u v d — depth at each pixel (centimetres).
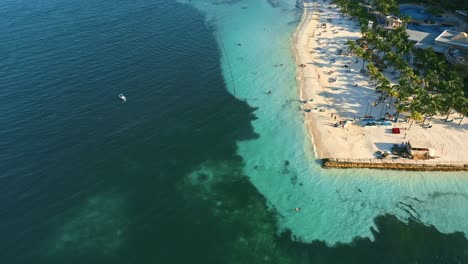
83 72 11931
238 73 12238
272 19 16712
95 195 7850
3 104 10262
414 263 6506
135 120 9981
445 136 8975
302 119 9912
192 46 14025
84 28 15075
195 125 9900
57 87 11112
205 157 8881
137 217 7394
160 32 15075
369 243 6819
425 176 8088
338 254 6662
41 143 9056
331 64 12450
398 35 12319
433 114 8950
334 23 15850
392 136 9038
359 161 8369
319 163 8512
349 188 7900
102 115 10088
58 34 14425
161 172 8444
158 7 17825
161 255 6694
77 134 9394
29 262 6544
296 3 18688
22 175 8200
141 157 8831
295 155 8794
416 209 7406
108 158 8762
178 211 7531
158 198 7812
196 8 17950
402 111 9350
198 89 11381
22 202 7619
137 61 12738
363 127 9400
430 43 12500
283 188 7994
